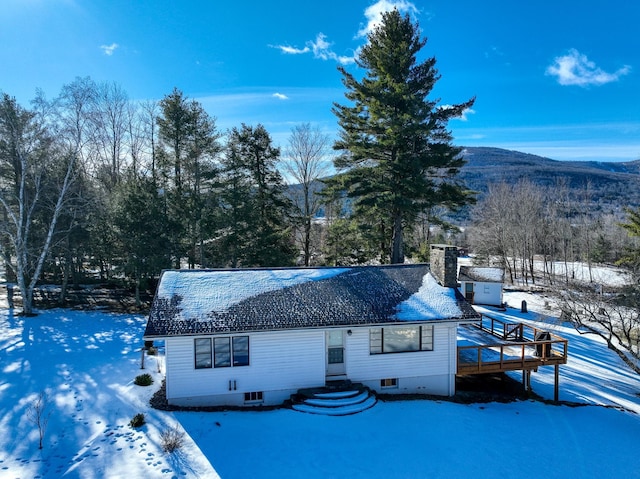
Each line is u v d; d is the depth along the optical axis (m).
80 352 19.78
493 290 35.72
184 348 14.70
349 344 16.22
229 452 12.00
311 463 11.76
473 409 15.98
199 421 13.59
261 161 33.66
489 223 57.19
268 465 11.54
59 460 11.23
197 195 32.69
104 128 33.78
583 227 62.41
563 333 28.94
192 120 33.44
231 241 29.86
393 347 16.61
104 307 29.50
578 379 21.11
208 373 14.95
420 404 15.82
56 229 30.31
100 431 12.70
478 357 17.20
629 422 16.36
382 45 28.30
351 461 11.98
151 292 34.62
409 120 25.56
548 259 62.66
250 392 15.34
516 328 20.69
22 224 28.56
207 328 14.45
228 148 33.75
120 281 32.72
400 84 25.94
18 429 12.66
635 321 21.64
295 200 37.00
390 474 11.52
